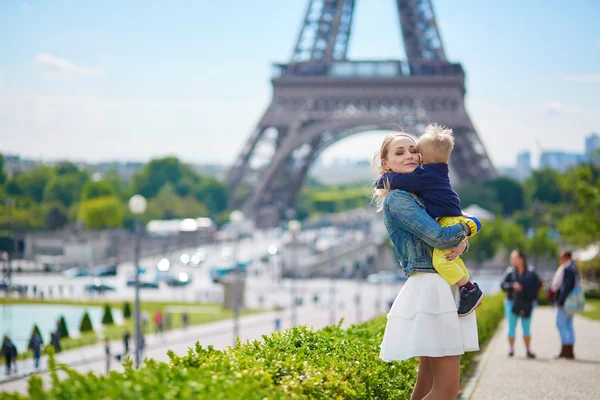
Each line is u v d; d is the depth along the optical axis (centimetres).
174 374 1127
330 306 12825
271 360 1428
